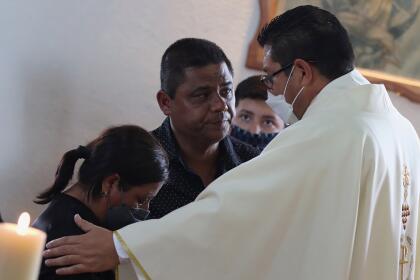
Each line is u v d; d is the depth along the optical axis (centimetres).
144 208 214
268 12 373
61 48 336
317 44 210
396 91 401
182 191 248
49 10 333
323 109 207
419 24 398
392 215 200
